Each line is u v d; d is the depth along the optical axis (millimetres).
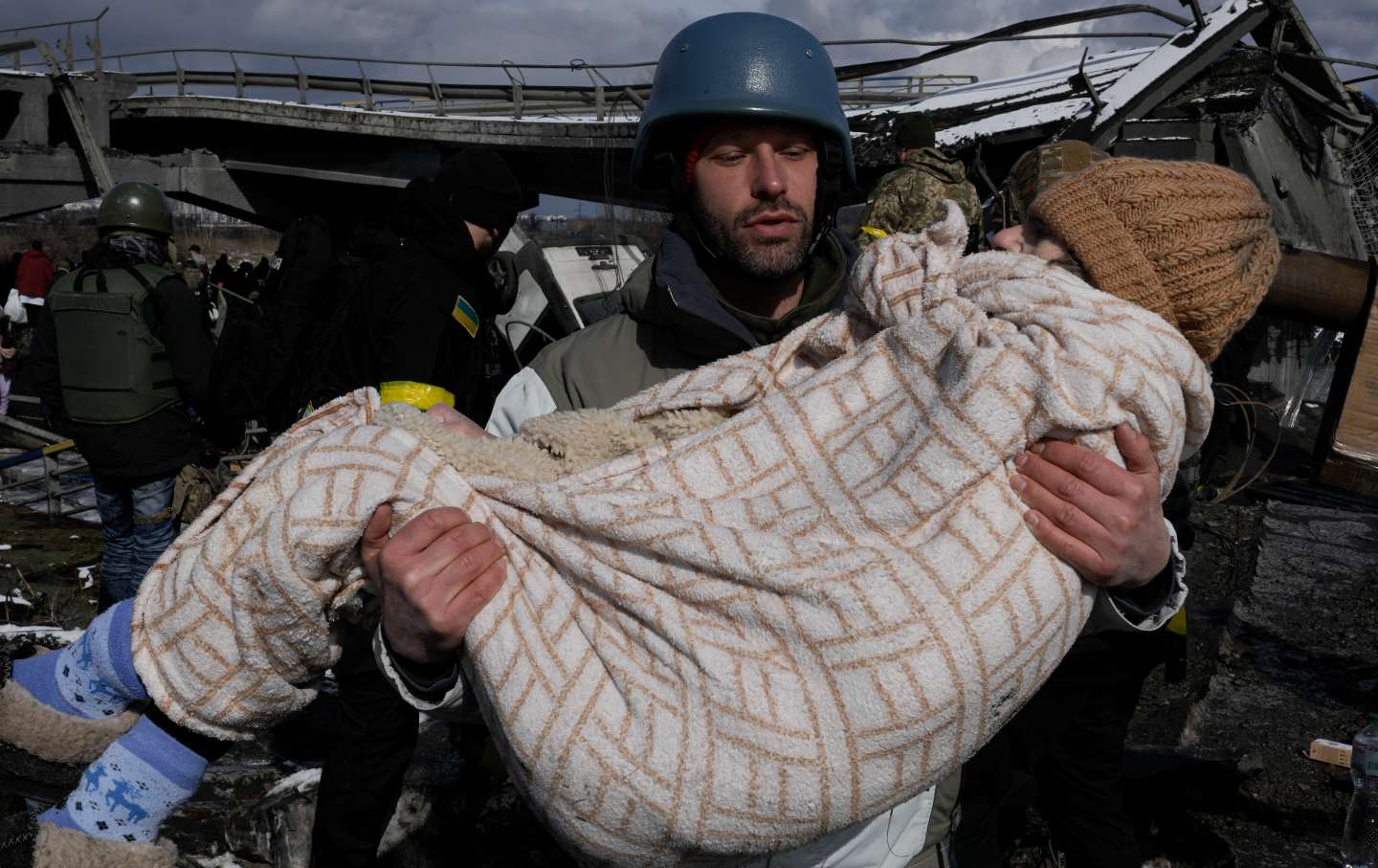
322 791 2223
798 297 1751
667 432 1381
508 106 18188
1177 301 1193
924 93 12656
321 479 1200
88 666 1227
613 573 1176
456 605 1145
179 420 4133
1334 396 2189
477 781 2686
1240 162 7516
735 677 1099
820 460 1259
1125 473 1109
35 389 4098
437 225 2811
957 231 1311
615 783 1098
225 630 1190
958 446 1121
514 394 1774
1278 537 5852
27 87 16859
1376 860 2756
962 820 1868
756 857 1157
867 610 1067
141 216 4152
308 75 18109
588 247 6277
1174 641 2334
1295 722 3648
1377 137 9734
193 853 2670
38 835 1155
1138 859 2359
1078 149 1887
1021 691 1114
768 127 1588
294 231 3002
